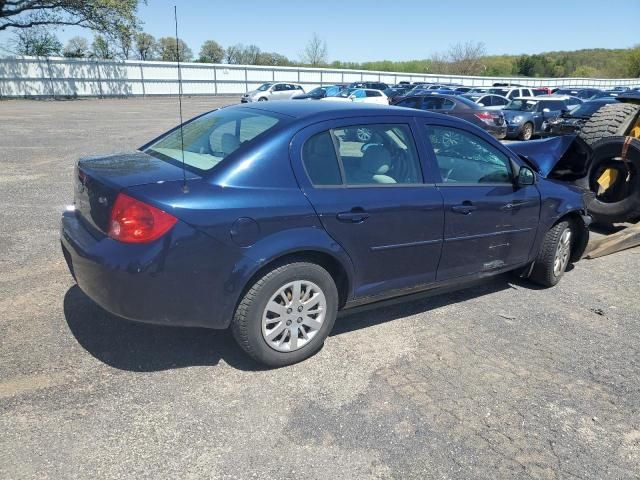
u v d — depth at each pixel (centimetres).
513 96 2677
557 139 579
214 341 361
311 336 340
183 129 404
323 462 255
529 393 322
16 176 902
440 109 1695
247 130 339
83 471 240
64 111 2616
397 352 363
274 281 312
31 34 4028
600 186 719
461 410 301
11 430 263
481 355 365
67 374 313
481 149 418
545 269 482
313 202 319
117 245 288
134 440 262
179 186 294
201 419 281
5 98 3722
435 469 255
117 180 301
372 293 365
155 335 364
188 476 241
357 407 299
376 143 360
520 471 257
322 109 355
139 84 4481
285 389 312
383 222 348
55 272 467
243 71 5144
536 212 450
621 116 723
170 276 286
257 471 246
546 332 405
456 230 392
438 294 470
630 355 376
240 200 298
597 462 266
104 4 3544
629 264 580
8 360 324
